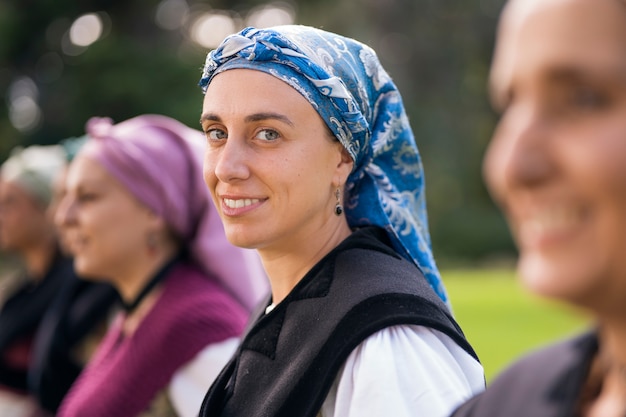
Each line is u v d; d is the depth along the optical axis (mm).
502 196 968
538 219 929
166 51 18422
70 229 3250
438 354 1940
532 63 932
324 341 1956
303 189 2064
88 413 2969
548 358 1195
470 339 9758
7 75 19188
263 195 2064
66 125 18484
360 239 2166
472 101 27266
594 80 898
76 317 3928
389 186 2289
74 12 18969
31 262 4914
